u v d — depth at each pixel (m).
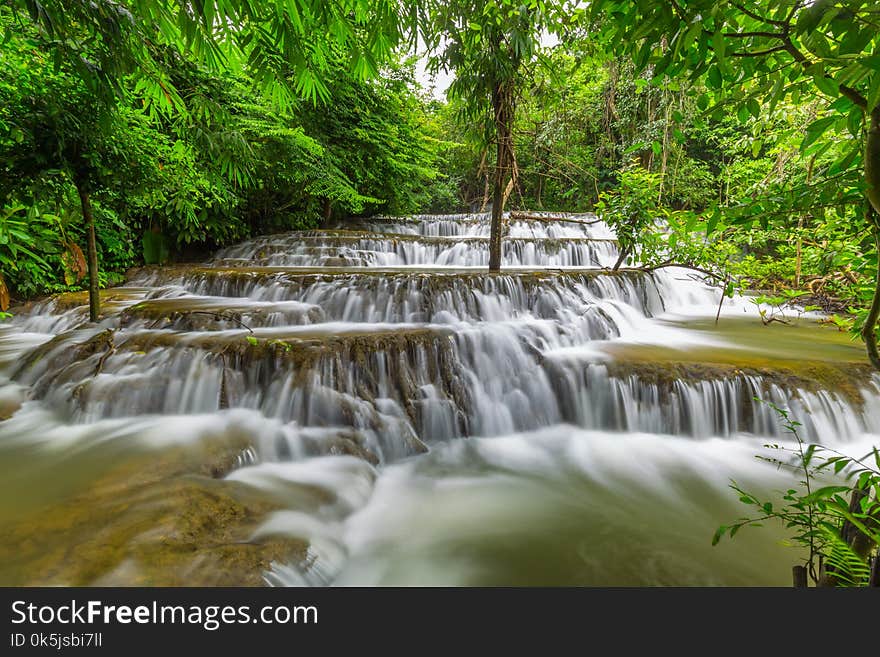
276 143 8.88
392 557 2.62
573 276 6.83
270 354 4.03
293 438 3.54
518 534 2.86
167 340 4.32
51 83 3.56
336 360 4.09
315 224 13.94
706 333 6.10
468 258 10.14
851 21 0.79
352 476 3.27
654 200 6.83
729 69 1.06
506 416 4.46
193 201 6.77
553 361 4.69
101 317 5.38
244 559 2.12
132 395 3.79
